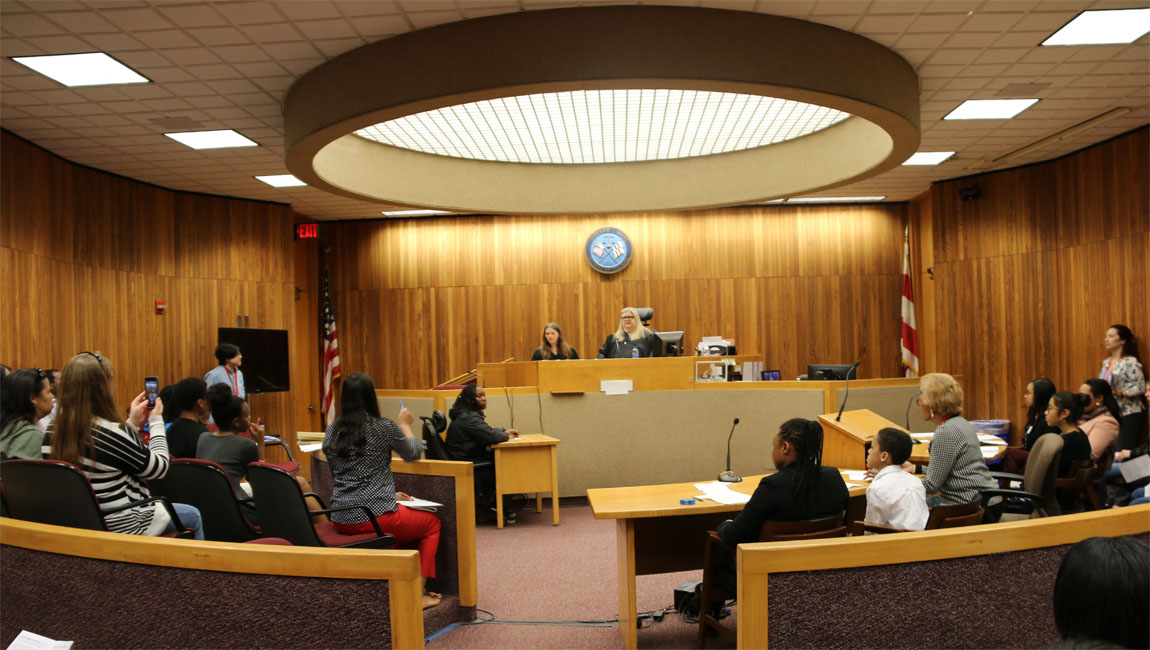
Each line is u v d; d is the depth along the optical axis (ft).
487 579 14.78
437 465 12.84
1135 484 13.06
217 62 17.43
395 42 16.42
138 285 26.71
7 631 6.62
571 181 29.71
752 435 22.95
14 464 8.86
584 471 22.91
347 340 35.73
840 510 10.14
